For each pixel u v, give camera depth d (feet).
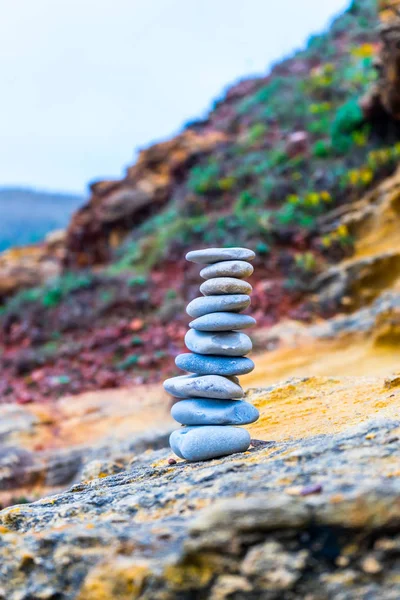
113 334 46.52
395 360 30.68
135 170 72.84
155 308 48.62
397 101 45.68
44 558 9.93
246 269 14.82
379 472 9.36
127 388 39.81
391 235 43.91
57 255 75.15
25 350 49.21
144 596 8.38
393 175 47.67
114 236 67.82
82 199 225.35
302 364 33.71
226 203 57.93
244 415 13.94
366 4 79.36
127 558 9.05
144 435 29.19
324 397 17.71
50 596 9.39
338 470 9.81
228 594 8.05
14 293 67.26
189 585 8.23
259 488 9.93
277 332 39.24
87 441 32.12
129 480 13.67
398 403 15.17
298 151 57.16
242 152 63.62
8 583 9.88
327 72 65.31
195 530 8.49
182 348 43.01
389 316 33.12
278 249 47.75
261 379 32.81
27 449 31.76
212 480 11.16
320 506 8.32
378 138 51.75
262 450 13.17
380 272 41.14
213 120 79.20
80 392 40.96
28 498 27.73
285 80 72.69
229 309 14.70
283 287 43.75
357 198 48.55
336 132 54.08
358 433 11.68
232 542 8.31
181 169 68.39
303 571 8.05
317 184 51.34
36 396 41.29
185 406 14.23
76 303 52.16
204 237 52.60
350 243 44.93
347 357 33.22
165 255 53.47
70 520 11.05
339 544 8.16
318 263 44.83
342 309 41.06
